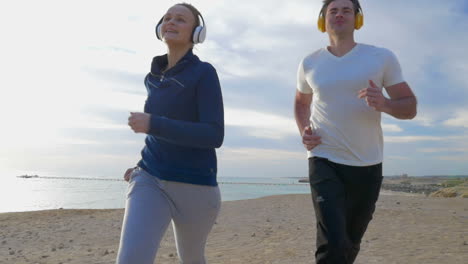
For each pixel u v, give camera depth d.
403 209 10.88
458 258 4.72
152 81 2.65
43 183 75.12
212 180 2.49
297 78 3.39
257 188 58.72
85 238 7.69
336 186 2.78
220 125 2.39
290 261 5.04
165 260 5.50
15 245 7.09
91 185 64.44
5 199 29.89
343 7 3.01
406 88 2.93
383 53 2.93
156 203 2.36
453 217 8.97
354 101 2.87
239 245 6.38
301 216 10.07
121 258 2.12
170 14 2.60
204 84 2.44
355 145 2.86
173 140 2.21
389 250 5.36
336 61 2.99
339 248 2.61
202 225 2.53
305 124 3.40
